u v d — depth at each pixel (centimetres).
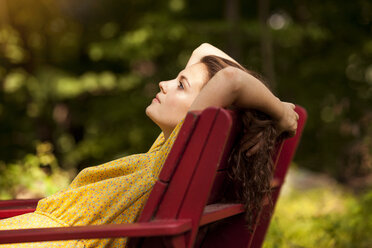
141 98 1480
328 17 1497
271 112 198
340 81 1502
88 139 1525
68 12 1509
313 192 964
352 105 1500
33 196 541
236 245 237
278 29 1412
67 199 213
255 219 233
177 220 171
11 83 1390
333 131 1481
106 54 1440
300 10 1560
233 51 1370
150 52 1431
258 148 203
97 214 206
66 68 1540
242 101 189
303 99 1502
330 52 1496
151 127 1496
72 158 1500
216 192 226
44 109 1506
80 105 1552
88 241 206
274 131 204
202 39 1405
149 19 1422
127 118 1492
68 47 1531
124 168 223
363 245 474
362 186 930
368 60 1496
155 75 1495
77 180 230
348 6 1482
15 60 1486
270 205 272
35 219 212
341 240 471
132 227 161
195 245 241
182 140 175
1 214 249
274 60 1527
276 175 308
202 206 172
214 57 236
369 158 998
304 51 1537
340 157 1373
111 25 1530
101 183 211
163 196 177
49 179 551
